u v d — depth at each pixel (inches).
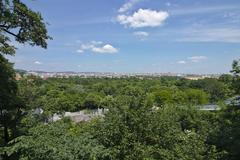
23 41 576.4
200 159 520.4
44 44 595.2
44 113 642.8
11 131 584.7
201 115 1039.6
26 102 641.0
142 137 504.7
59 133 382.6
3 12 538.6
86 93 4114.2
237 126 435.2
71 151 350.9
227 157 428.1
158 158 491.8
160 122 520.4
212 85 3277.6
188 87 4047.7
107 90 4296.3
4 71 587.8
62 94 3754.9
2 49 554.6
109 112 504.7
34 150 342.6
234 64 469.4
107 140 478.0
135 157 468.4
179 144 543.8
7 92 589.3
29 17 559.8
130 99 512.4
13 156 388.2
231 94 482.3
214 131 467.8
